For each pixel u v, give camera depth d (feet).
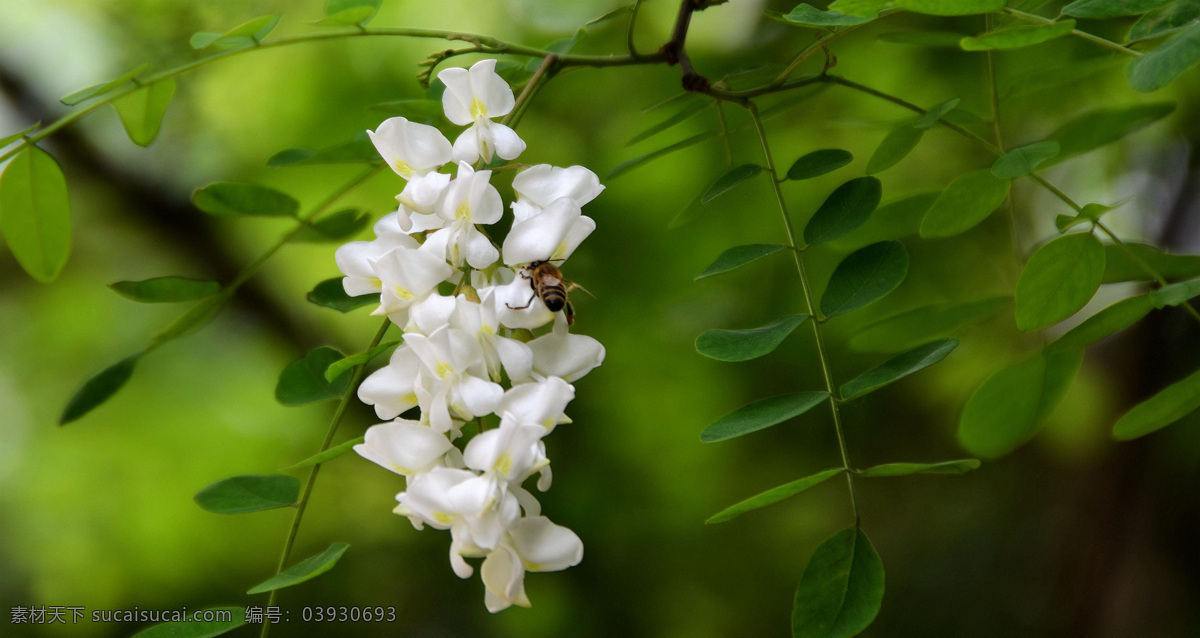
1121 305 3.03
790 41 4.10
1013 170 3.04
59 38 5.28
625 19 4.42
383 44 4.78
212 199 3.22
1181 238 4.76
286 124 4.99
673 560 5.56
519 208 2.95
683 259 4.75
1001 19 3.11
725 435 2.99
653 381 5.17
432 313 2.90
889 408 5.32
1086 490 5.57
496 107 2.97
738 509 2.92
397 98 4.71
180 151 5.44
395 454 2.89
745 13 4.44
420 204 2.92
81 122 5.49
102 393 3.23
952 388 5.14
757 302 4.79
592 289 4.82
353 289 2.97
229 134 5.25
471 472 2.87
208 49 4.65
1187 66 2.87
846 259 3.05
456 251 2.91
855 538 2.94
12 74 5.39
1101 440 5.37
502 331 2.94
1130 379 5.05
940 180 4.26
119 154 5.59
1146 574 5.33
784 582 5.67
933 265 4.06
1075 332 3.06
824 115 4.30
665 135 4.37
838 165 3.11
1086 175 4.62
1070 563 5.61
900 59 4.07
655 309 4.90
